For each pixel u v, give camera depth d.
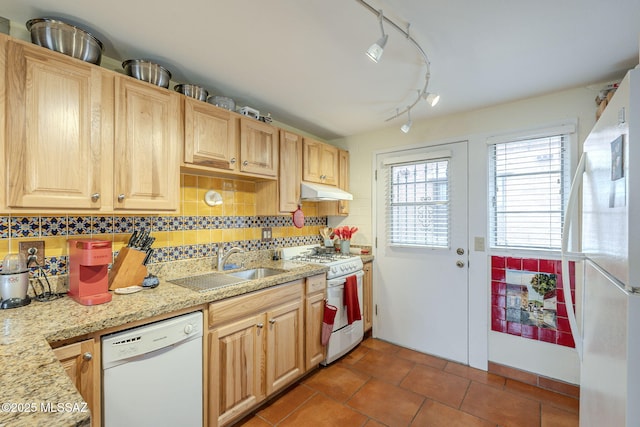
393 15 1.32
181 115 1.73
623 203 0.73
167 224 1.96
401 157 2.88
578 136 2.07
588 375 1.12
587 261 1.17
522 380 2.26
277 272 2.27
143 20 1.33
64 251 1.53
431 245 2.72
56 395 0.67
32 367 0.80
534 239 2.25
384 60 1.70
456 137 2.59
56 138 1.25
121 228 1.74
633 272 0.69
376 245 3.08
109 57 1.65
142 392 1.30
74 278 1.41
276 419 1.83
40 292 1.45
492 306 2.41
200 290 1.61
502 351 2.36
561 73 1.85
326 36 1.47
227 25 1.38
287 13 1.30
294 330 2.13
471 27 1.40
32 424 0.56
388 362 2.56
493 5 1.25
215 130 1.89
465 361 2.53
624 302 0.72
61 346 1.09
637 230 0.69
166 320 1.40
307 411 1.90
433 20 1.35
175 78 1.91
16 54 1.15
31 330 1.06
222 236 2.30
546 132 2.17
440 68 1.79
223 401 1.64
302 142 2.64
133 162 1.49
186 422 1.46
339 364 2.52
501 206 2.39
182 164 1.73
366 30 1.42
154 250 1.90
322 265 2.42
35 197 1.20
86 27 1.39
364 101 2.30
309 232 3.21
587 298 1.16
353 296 2.60
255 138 2.18
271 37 1.48
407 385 2.20
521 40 1.50
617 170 0.78
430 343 2.71
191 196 2.10
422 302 2.77
